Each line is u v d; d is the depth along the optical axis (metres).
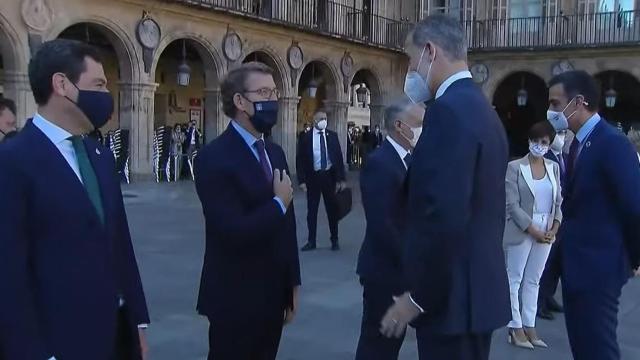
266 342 3.83
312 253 10.49
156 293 7.70
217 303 3.66
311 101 29.86
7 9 15.64
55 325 2.67
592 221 4.09
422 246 2.73
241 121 3.71
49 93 2.78
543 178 6.20
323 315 7.00
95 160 2.96
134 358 3.13
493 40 28.20
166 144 20.83
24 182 2.64
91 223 2.78
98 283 2.78
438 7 29.16
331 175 10.69
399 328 2.96
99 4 17.62
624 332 6.77
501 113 31.77
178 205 15.57
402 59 28.80
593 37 26.47
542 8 27.42
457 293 2.82
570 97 4.19
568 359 5.88
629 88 28.81
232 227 3.50
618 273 4.06
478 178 2.79
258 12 23.00
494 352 6.03
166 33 19.42
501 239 2.98
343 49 25.83
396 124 4.15
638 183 3.93
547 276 6.38
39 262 2.67
